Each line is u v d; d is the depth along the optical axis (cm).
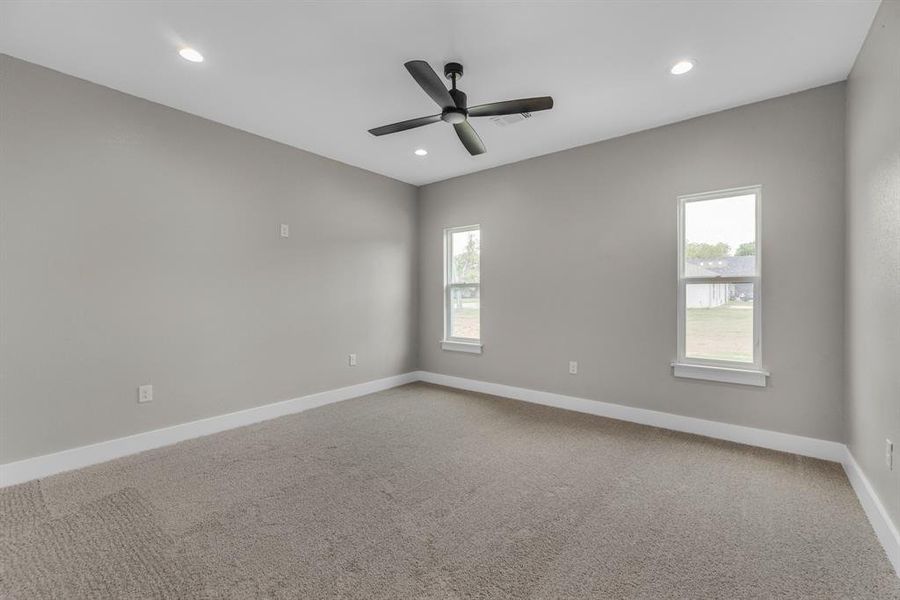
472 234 469
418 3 189
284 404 370
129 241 278
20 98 235
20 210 235
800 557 169
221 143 326
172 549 174
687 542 179
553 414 369
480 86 267
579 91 273
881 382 185
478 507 209
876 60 192
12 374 233
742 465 257
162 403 294
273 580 156
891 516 171
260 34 213
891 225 172
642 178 338
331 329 412
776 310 281
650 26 206
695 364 317
